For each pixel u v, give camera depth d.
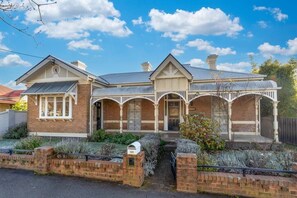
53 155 6.14
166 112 15.30
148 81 15.86
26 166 6.26
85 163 5.67
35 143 7.77
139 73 19.45
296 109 19.50
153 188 5.02
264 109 17.80
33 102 14.95
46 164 5.87
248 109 13.70
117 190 4.82
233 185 4.67
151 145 7.41
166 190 4.90
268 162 6.17
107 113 16.56
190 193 4.73
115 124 16.33
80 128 13.97
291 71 20.56
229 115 11.52
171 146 10.55
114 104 16.52
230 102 11.56
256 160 6.13
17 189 4.79
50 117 14.45
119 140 12.05
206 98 14.44
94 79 14.56
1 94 23.91
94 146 10.52
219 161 6.28
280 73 20.61
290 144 12.09
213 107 14.27
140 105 15.98
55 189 4.81
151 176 5.98
